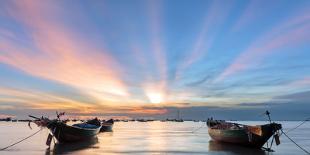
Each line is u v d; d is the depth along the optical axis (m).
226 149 32.12
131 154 27.70
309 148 34.56
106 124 76.31
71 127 34.22
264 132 29.09
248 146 33.16
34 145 34.84
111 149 31.48
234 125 38.06
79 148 31.98
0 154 27.12
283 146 37.50
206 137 52.50
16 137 50.06
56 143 36.25
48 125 32.25
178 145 36.50
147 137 52.00
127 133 66.44
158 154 27.88
